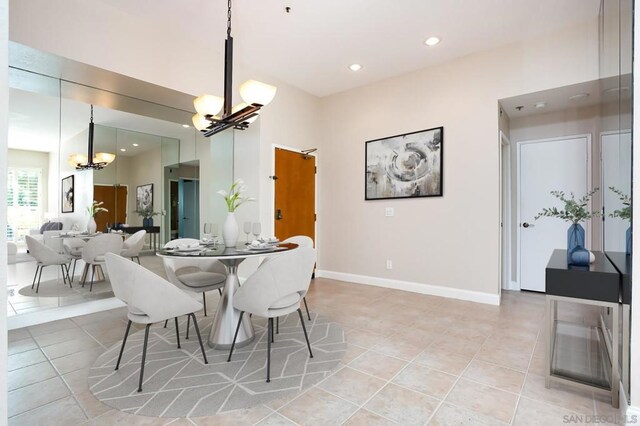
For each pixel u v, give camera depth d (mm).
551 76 3244
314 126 5082
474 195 3709
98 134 3605
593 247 3723
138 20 3121
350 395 1819
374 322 3012
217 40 3523
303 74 4324
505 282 4316
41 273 3096
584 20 3064
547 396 1810
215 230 2939
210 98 2715
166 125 4086
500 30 3240
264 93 2547
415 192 4152
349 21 3109
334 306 3531
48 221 3195
